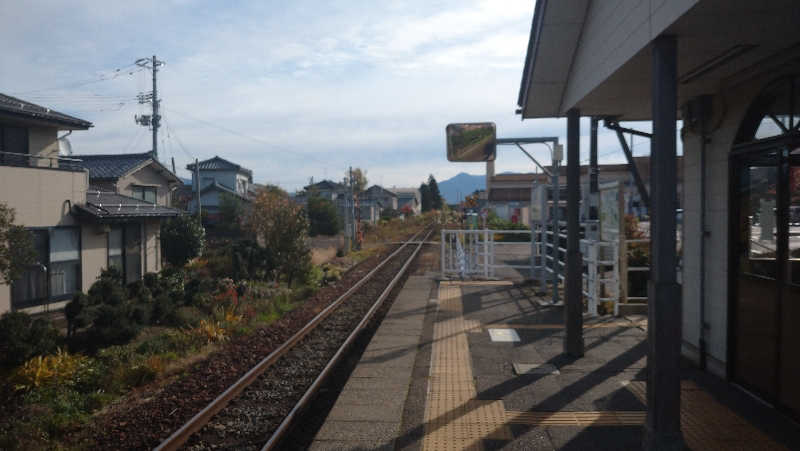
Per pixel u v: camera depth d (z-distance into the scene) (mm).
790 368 4543
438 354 7039
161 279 12453
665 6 3578
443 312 9922
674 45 3760
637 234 12734
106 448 5125
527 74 6539
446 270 15195
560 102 6707
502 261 18656
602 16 4934
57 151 13648
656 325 3842
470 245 15227
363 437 4500
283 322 10539
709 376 5746
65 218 12570
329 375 7074
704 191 5883
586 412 4902
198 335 9102
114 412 6160
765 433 4332
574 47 5797
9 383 6859
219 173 41406
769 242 4852
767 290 4875
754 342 5117
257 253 15977
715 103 5621
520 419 4785
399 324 9008
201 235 18328
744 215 5289
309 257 15992
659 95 3771
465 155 9922
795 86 4488
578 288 6605
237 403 6066
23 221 11453
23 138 12789
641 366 6219
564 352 6773
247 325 10227
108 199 15297
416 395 5504
